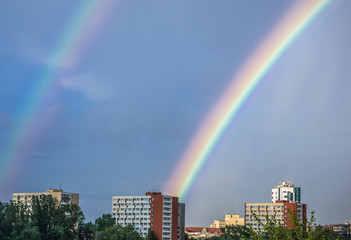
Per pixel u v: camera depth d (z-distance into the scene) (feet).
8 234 644.27
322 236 180.14
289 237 182.60
